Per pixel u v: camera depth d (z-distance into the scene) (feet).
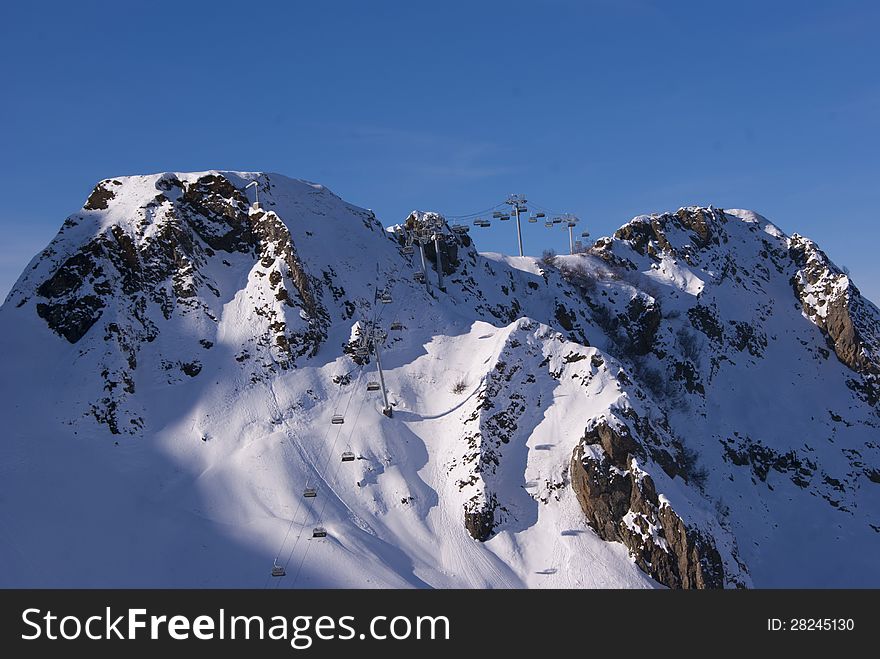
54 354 346.13
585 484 310.24
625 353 461.78
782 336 509.76
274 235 381.81
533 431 333.21
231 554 280.72
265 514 299.38
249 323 361.30
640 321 476.13
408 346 370.94
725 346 487.61
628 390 341.21
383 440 328.90
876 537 392.88
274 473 311.68
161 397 337.52
